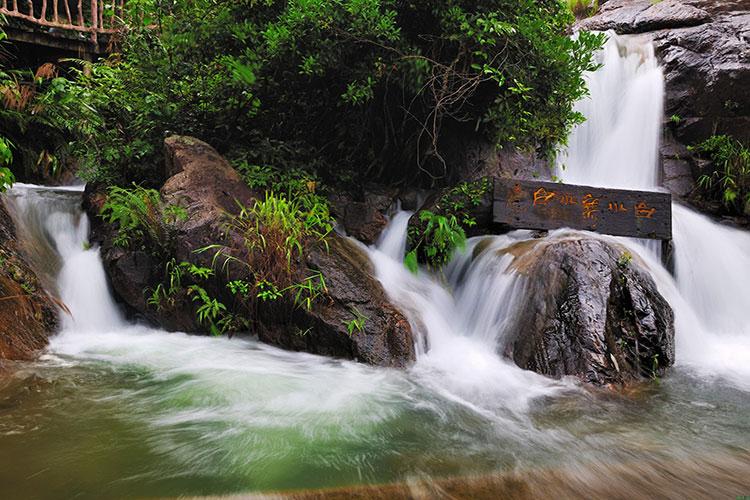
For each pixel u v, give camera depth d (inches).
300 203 229.5
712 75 327.3
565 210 222.4
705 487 101.5
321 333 175.3
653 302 179.2
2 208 205.6
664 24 377.1
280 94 250.8
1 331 161.0
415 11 226.4
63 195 242.4
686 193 319.3
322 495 94.1
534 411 138.3
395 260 231.8
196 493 92.7
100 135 258.2
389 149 273.1
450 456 112.3
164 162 247.0
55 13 361.7
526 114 237.5
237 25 236.5
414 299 200.5
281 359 172.1
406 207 265.7
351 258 210.7
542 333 167.9
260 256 186.2
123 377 150.9
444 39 225.0
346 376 158.7
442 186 283.0
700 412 139.8
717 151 318.0
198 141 235.5
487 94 245.0
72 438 112.6
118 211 190.4
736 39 330.6
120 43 304.3
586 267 176.7
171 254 198.2
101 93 255.8
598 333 161.6
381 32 215.0
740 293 245.0
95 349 175.8
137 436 114.9
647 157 345.1
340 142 270.4
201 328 194.9
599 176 342.6
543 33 230.7
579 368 157.8
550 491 98.6
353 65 235.3
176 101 257.6
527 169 311.4
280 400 139.3
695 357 190.4
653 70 353.7
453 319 204.7
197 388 144.3
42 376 148.7
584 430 127.2
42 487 92.6
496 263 202.8
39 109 286.5
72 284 203.2
